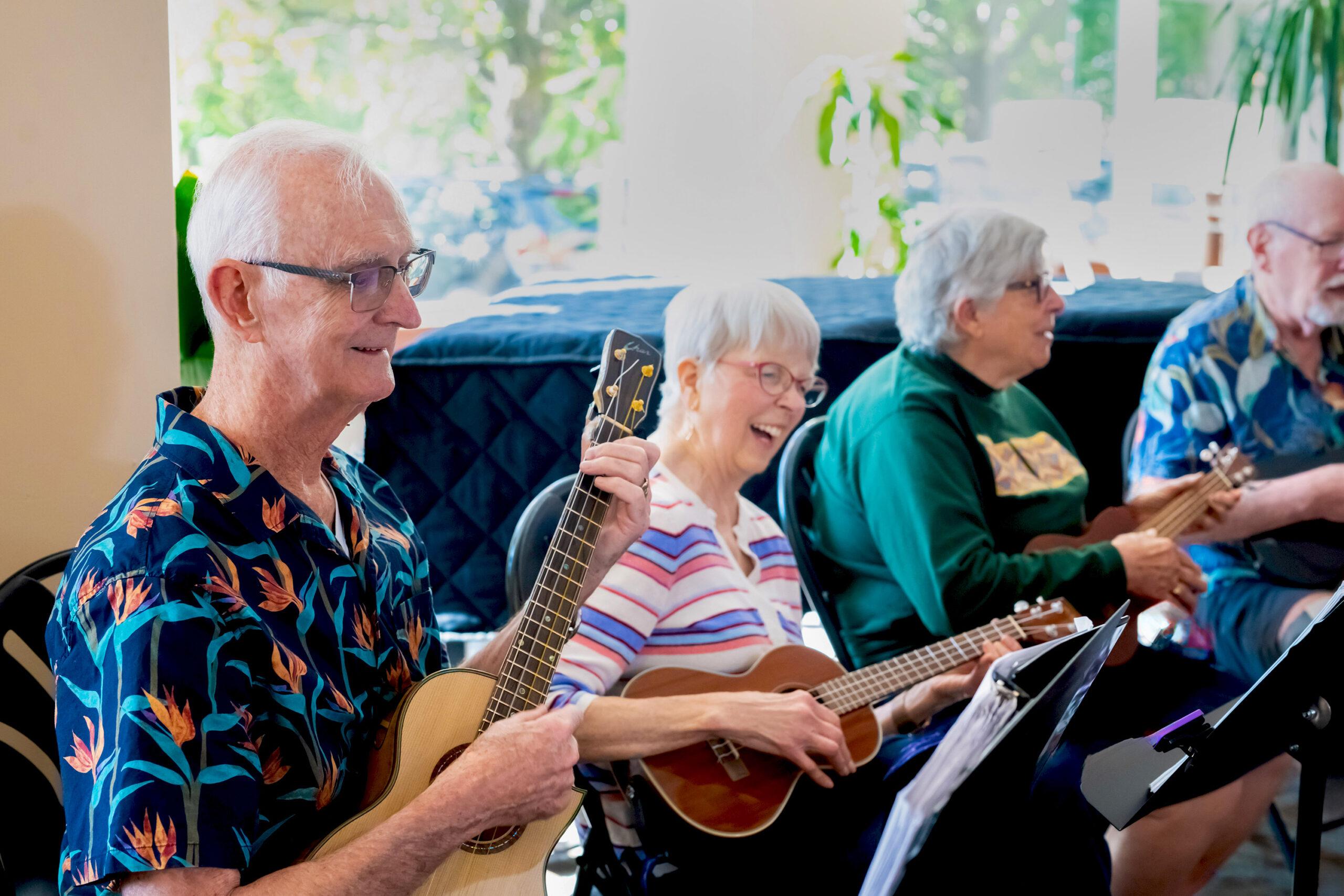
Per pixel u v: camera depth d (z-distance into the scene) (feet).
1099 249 7.02
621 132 7.13
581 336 6.82
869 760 5.65
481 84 7.07
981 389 6.74
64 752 3.19
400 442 6.87
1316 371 6.87
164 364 5.53
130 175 5.30
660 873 5.33
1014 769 3.50
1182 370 6.89
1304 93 7.06
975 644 6.11
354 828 3.56
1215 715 4.49
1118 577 6.77
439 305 7.11
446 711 3.90
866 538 6.64
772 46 7.05
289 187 3.46
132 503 3.36
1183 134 7.04
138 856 2.93
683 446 6.32
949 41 7.07
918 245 6.78
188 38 6.91
